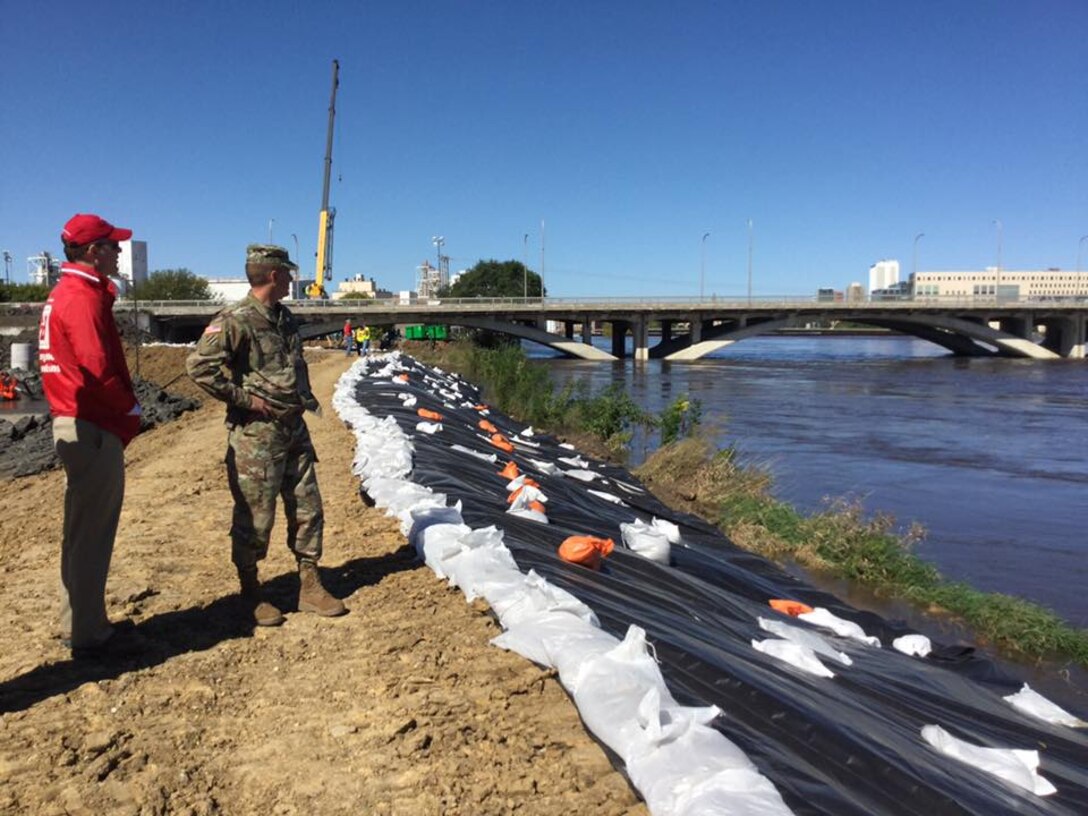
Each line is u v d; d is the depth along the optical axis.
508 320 70.75
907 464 18.73
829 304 71.00
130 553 6.68
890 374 53.09
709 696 3.97
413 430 12.30
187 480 10.02
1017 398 36.28
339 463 10.73
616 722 3.62
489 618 5.11
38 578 6.14
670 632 4.75
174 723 3.95
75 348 4.04
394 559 6.39
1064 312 73.69
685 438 16.86
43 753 3.64
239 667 4.55
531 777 3.49
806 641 5.60
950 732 4.57
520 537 6.70
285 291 4.85
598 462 15.10
